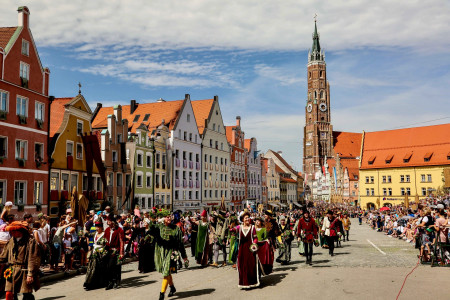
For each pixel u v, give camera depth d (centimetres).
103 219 1273
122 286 1253
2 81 2794
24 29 3042
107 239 1234
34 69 3138
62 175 3406
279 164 12862
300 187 13138
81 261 1677
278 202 10175
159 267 1046
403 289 1022
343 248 2264
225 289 1127
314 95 16988
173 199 5544
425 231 1519
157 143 5203
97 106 5931
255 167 9131
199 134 6525
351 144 16800
